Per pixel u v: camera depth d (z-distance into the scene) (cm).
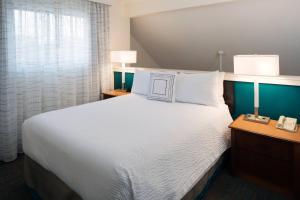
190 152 174
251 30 368
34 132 191
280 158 197
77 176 143
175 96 286
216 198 199
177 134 175
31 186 209
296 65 397
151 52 551
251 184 218
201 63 504
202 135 193
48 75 319
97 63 388
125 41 459
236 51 426
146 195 131
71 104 354
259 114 262
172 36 466
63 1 327
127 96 318
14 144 283
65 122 196
